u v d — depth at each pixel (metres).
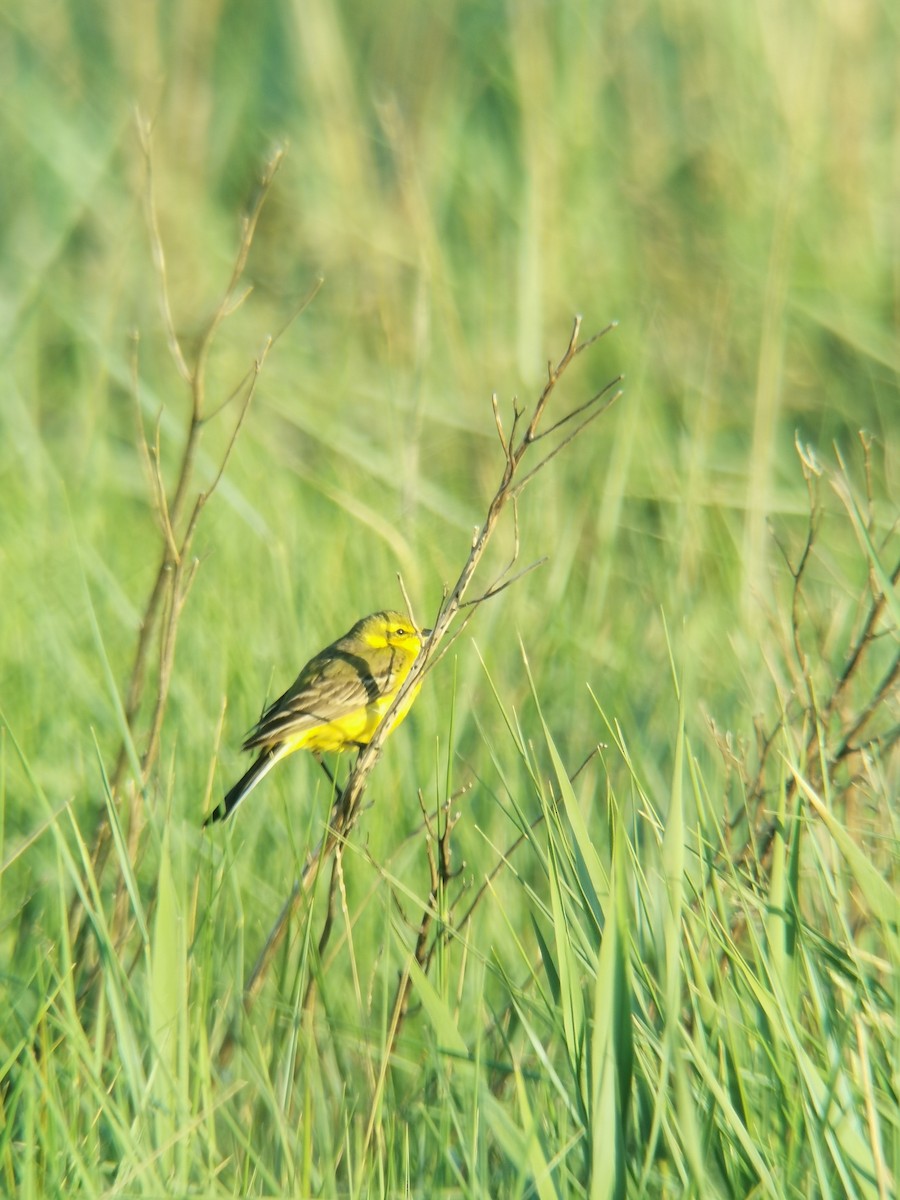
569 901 7.01
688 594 13.40
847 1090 6.30
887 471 16.73
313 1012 7.53
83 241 21.77
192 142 22.38
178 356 8.55
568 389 18.36
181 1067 6.66
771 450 15.71
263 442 16.70
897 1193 5.92
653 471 16.02
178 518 8.68
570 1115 6.83
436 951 7.50
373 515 13.02
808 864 8.48
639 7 21.52
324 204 21.06
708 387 16.39
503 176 20.88
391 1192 6.41
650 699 11.86
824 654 10.38
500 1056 7.63
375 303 19.86
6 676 11.60
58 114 21.95
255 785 9.68
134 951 8.46
